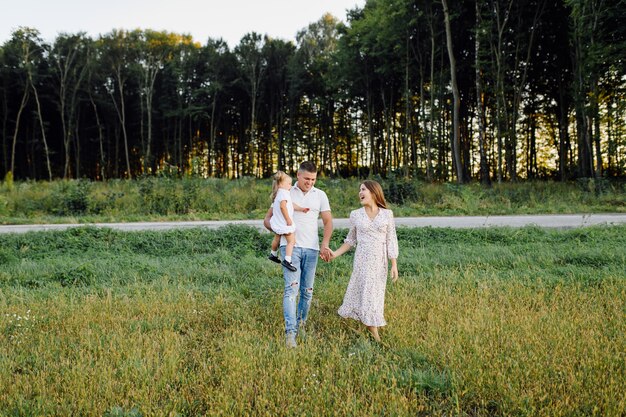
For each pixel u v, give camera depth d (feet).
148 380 12.48
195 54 163.02
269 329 16.93
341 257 29.68
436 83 106.93
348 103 153.79
